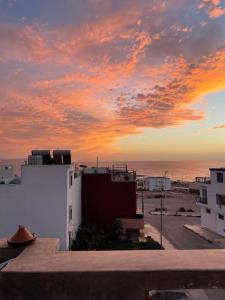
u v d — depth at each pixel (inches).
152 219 1574.8
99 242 890.1
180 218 1604.3
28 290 86.2
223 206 1160.8
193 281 85.4
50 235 766.5
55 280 86.2
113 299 85.7
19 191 779.4
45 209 775.1
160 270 85.7
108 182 1087.6
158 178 3021.7
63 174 780.0
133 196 1081.4
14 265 91.0
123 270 86.0
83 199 1085.1
